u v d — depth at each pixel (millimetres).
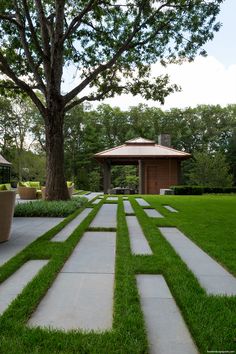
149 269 4148
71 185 20297
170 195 23969
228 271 4207
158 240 6090
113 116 56594
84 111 50438
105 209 12359
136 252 5242
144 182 30359
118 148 31250
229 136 53062
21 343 2268
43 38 13266
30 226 8289
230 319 2650
